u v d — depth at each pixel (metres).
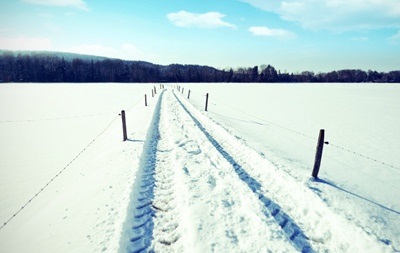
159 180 6.55
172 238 4.27
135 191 5.71
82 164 8.66
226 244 3.96
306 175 6.91
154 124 13.95
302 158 9.05
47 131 14.87
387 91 54.12
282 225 4.64
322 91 52.88
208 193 5.61
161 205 5.32
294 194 5.76
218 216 4.72
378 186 6.85
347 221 4.56
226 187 5.94
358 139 12.95
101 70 119.19
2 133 14.48
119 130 12.92
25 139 13.08
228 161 7.77
